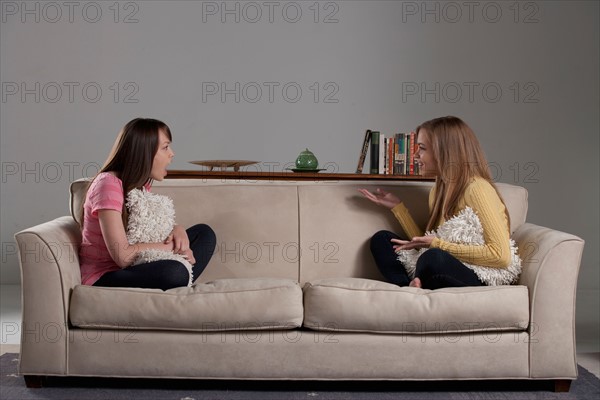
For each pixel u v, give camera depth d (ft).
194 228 9.86
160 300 8.26
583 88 17.37
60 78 17.31
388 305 8.25
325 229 10.28
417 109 17.40
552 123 17.39
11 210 17.49
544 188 17.47
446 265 8.64
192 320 8.23
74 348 8.35
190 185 10.48
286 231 10.26
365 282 8.57
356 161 17.42
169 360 8.30
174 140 17.37
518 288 8.49
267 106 17.40
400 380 8.64
